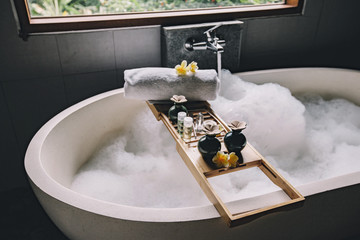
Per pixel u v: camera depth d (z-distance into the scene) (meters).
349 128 2.13
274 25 2.28
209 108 1.66
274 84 2.15
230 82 2.13
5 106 1.88
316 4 2.31
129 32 1.95
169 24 2.01
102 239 1.18
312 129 2.13
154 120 1.96
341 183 1.24
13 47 1.76
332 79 2.29
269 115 2.03
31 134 2.02
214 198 1.11
